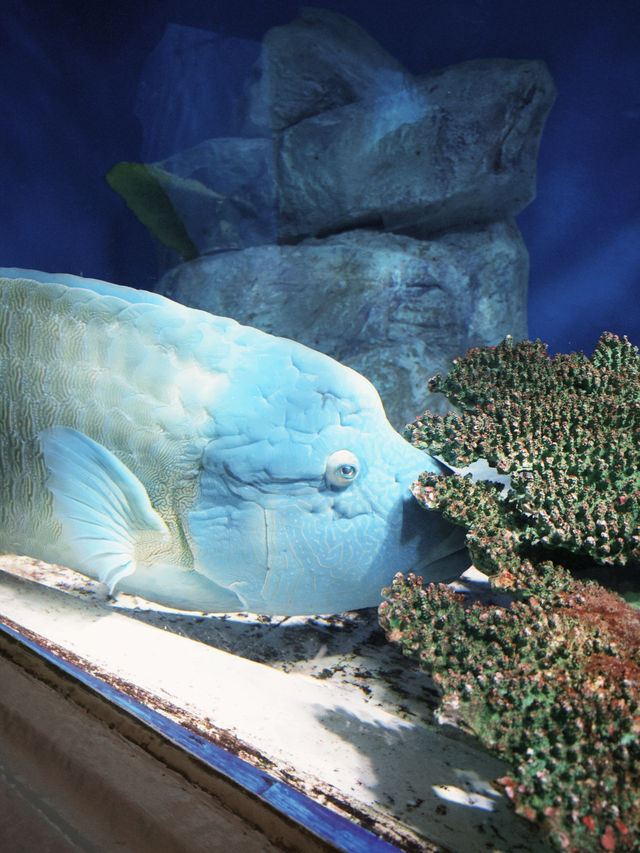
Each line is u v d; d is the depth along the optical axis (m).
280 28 4.84
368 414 1.69
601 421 1.68
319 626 2.05
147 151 5.41
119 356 1.70
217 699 1.48
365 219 4.97
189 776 0.75
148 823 0.68
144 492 1.70
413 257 4.65
